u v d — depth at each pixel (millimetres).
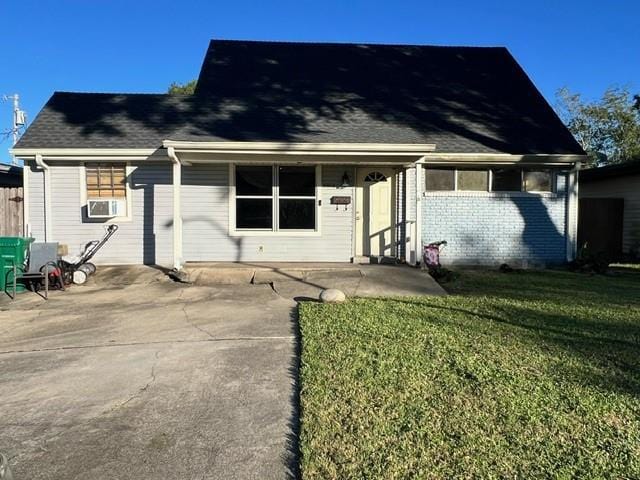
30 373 4867
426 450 3219
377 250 12039
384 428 3508
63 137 11328
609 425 3541
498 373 4516
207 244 11688
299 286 9297
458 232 12594
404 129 12164
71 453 3332
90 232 11508
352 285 9344
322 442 3340
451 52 15961
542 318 6750
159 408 4016
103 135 11422
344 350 5188
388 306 7480
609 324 6434
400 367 4668
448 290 9242
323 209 11805
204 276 10125
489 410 3766
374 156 10523
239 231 11703
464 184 12625
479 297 8406
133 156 11109
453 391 4113
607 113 32125
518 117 13266
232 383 4516
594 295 8641
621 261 14594
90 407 4055
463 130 12461
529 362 4832
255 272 10273
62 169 11383
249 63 14633
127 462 3217
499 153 11781
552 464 3051
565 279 10609
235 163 11406
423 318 6676
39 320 7094
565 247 12789
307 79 14148
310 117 12273
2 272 9086
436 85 14406
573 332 6000
